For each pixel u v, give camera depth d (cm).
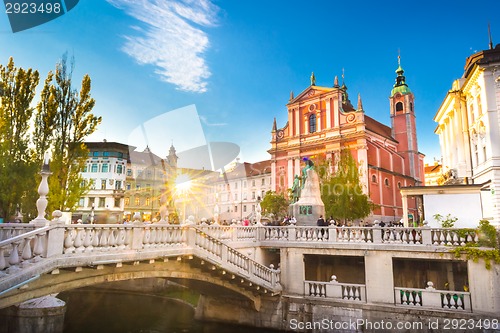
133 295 2516
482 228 1452
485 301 1391
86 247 825
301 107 5928
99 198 5066
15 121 1925
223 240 1492
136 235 952
